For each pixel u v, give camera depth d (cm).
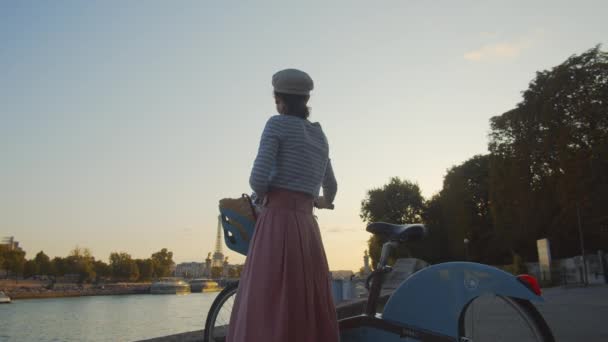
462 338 254
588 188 2662
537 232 3234
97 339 3916
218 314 302
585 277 2125
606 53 2912
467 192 4534
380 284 284
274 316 214
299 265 224
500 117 3306
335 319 235
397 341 268
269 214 233
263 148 228
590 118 2811
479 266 256
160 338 388
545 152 2941
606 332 525
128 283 16375
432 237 4819
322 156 249
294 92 248
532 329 237
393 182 5659
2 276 13850
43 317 7575
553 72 3062
